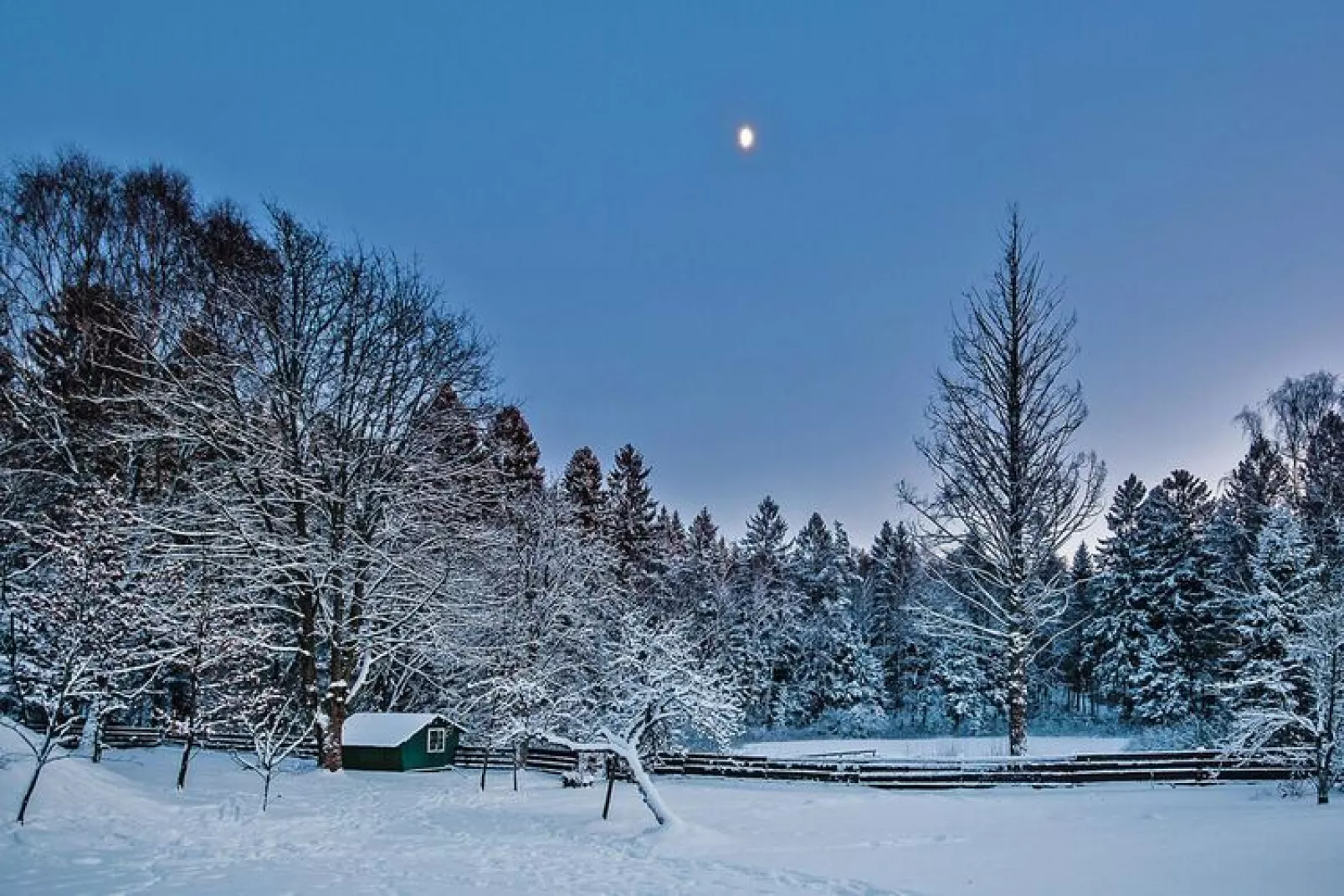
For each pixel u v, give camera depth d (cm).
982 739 4484
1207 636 3900
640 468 5997
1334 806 1612
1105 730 4688
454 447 2958
